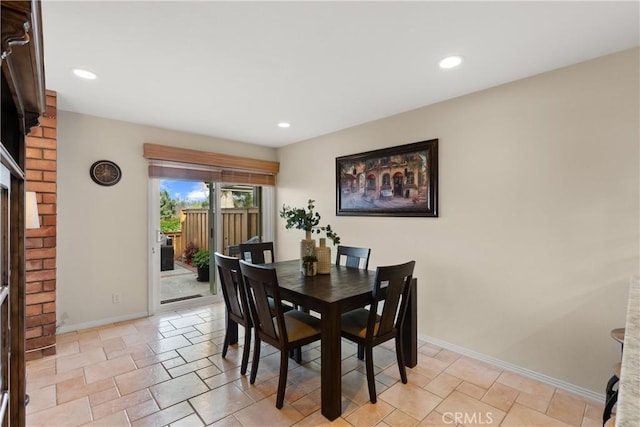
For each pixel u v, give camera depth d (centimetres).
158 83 257
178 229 420
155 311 385
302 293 216
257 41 195
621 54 206
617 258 208
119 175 355
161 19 172
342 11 166
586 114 219
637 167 201
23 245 123
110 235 352
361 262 325
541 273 240
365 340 214
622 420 55
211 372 248
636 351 87
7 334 105
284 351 208
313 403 211
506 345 258
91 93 277
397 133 335
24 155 124
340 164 394
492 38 192
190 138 409
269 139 446
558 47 202
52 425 187
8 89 106
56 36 188
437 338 302
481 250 272
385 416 199
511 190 255
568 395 223
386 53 210
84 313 336
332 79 250
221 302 440
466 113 281
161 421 192
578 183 223
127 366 256
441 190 298
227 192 460
